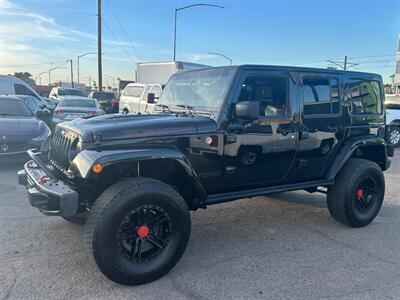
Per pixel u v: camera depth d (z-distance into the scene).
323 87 4.43
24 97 11.70
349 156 4.63
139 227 3.22
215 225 4.78
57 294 3.06
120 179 3.47
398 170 8.81
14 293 3.05
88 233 3.04
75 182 3.31
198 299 3.05
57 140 3.90
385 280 3.42
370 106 4.97
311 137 4.34
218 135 3.69
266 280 3.38
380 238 4.44
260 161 4.03
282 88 4.09
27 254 3.75
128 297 3.05
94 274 3.39
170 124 3.49
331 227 4.79
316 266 3.67
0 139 6.93
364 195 4.81
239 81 3.79
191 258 3.80
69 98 15.30
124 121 3.56
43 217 4.79
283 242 4.26
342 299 3.09
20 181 4.08
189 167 3.43
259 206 5.61
